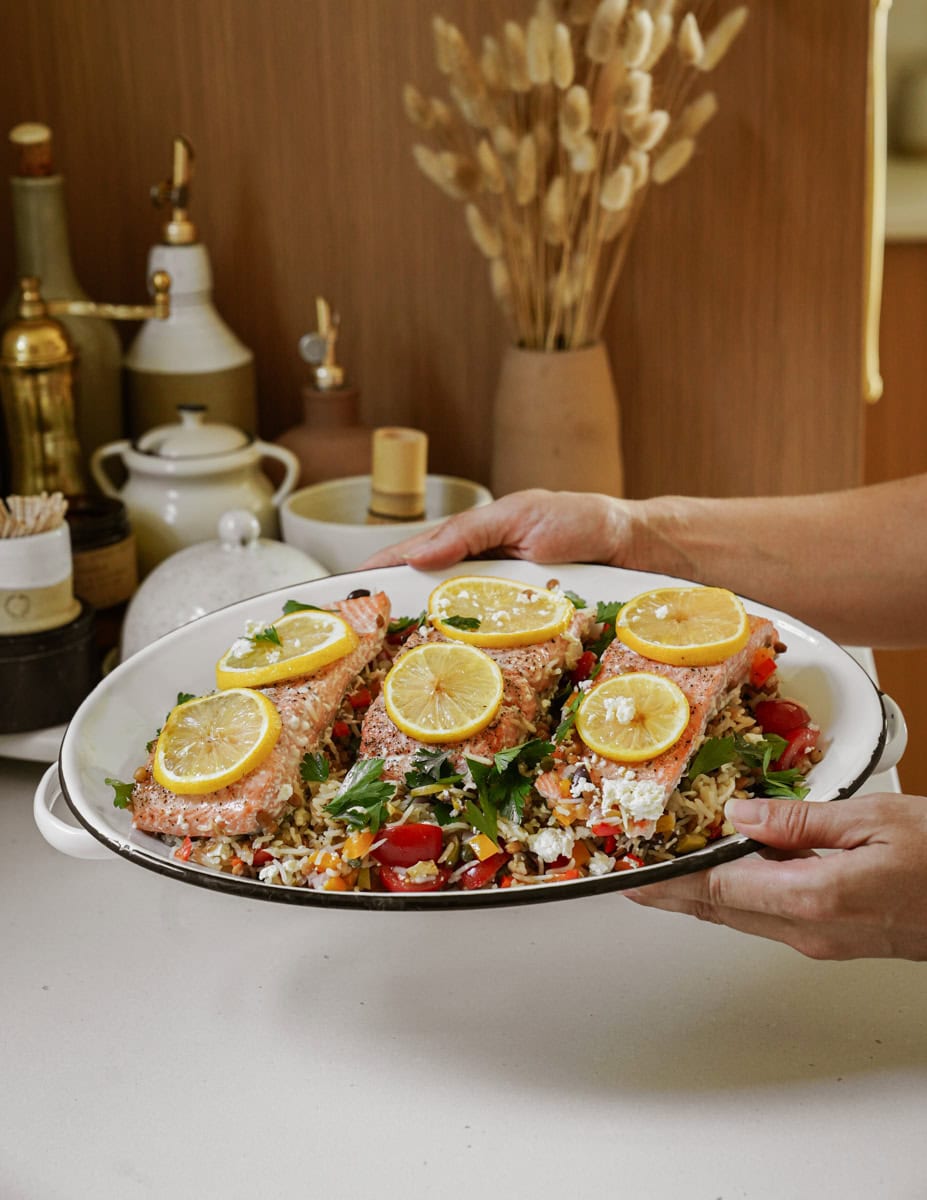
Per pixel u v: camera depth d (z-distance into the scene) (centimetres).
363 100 140
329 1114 86
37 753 112
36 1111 86
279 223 144
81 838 89
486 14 136
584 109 121
